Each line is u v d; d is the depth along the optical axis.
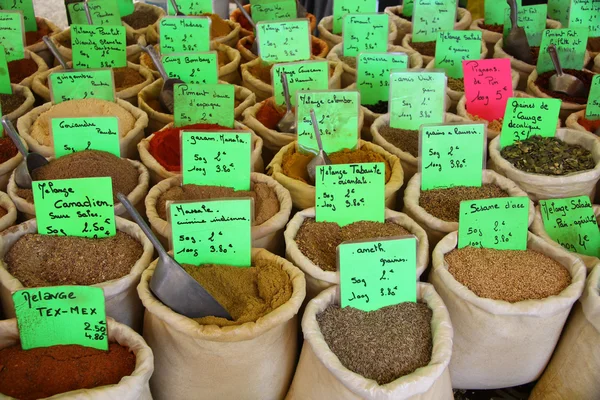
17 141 1.31
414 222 1.27
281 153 1.49
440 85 1.59
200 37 1.88
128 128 1.60
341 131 1.48
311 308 1.08
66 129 1.39
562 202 1.28
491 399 1.19
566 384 1.11
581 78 1.86
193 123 1.58
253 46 2.09
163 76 1.69
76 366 0.96
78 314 0.97
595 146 1.49
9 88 1.74
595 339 1.07
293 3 2.16
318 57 2.02
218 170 1.32
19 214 1.34
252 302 1.06
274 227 1.26
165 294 1.04
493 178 1.42
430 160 1.38
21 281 1.09
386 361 1.01
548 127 1.52
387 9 2.48
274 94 1.71
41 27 2.20
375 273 1.09
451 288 1.11
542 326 1.08
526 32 2.14
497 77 1.68
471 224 1.19
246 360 1.04
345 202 1.25
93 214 1.17
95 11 2.03
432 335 1.06
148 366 0.95
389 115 1.63
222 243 1.13
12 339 0.99
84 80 1.64
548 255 1.21
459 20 2.33
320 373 1.01
